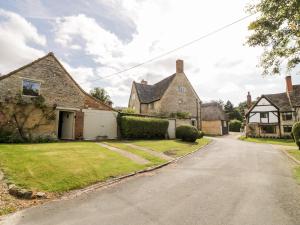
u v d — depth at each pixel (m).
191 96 35.97
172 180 8.79
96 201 6.39
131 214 5.45
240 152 17.66
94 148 14.07
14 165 8.62
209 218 5.21
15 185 6.92
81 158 10.80
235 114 75.06
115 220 5.11
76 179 8.06
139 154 13.75
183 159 14.09
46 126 17.33
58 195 6.85
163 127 24.09
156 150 16.00
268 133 39.19
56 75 18.55
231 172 10.23
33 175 7.88
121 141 19.42
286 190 7.42
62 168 8.88
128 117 21.09
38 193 6.66
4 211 5.55
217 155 15.89
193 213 5.50
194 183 8.32
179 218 5.21
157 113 32.47
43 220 5.11
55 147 13.24
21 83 16.58
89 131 19.95
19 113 16.12
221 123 47.75
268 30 10.18
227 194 6.98
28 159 9.59
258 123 39.94
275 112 38.78
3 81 15.80
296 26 8.98
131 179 8.97
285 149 19.61
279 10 9.31
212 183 8.30
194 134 23.62
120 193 7.15
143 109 35.44
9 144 13.84
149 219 5.16
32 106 16.78
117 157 12.12
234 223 4.95
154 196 6.83
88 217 5.28
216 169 10.95
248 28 10.56
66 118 19.97
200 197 6.71
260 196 6.79
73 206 6.00
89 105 20.27
